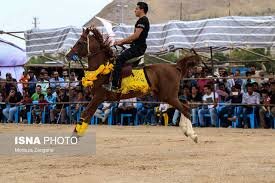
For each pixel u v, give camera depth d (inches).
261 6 3004.4
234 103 781.3
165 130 744.3
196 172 367.6
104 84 489.7
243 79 818.8
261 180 337.7
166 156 454.9
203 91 824.3
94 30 495.8
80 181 335.6
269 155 454.6
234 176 350.9
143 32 495.5
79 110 874.1
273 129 751.1
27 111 917.2
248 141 580.1
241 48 809.5
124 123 866.1
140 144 553.3
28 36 917.8
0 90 941.8
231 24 767.1
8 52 1128.8
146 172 369.1
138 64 508.1
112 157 450.0
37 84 929.5
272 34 757.3
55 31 885.8
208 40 766.5
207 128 774.5
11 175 359.6
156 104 851.4
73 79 929.5
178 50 888.3
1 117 940.0
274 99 766.5
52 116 891.4
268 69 1101.7
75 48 494.0
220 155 457.7
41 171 375.9
